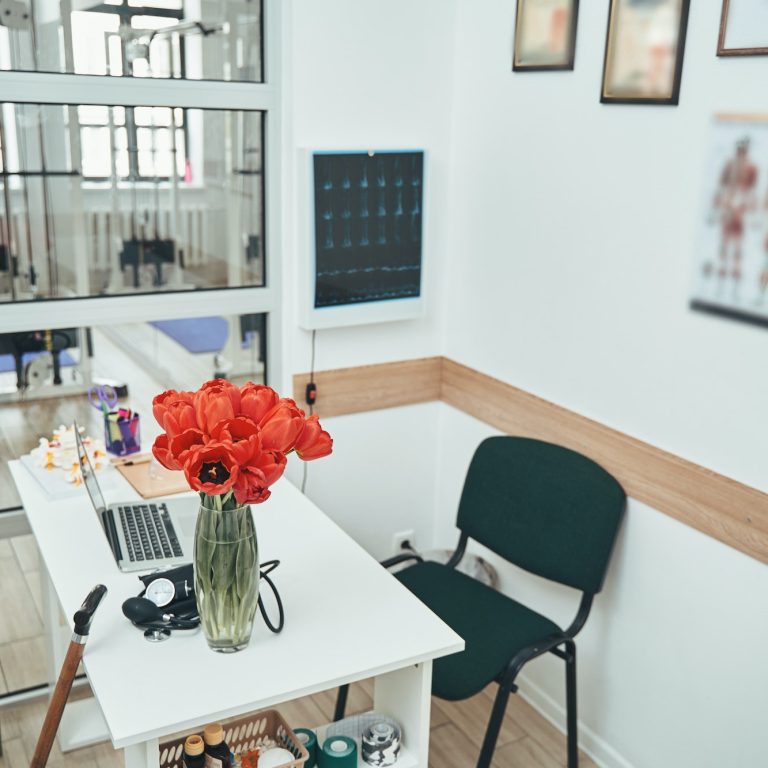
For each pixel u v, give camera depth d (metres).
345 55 2.54
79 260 2.41
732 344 1.97
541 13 2.34
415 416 2.97
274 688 1.59
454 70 2.71
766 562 1.95
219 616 1.64
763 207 1.85
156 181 2.45
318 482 2.84
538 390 2.55
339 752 1.79
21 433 2.47
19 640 2.58
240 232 2.60
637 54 2.08
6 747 2.43
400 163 2.64
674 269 2.08
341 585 1.93
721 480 2.02
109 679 1.60
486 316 2.72
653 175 2.10
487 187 2.64
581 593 2.49
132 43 2.33
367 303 2.69
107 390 2.48
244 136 2.53
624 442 2.27
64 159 2.33
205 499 1.60
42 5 2.21
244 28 2.45
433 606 2.31
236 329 2.67
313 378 2.75
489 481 2.48
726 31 1.87
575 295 2.38
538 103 2.41
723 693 2.10
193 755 1.63
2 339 2.38
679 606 2.19
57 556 1.97
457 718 2.64
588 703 2.51
